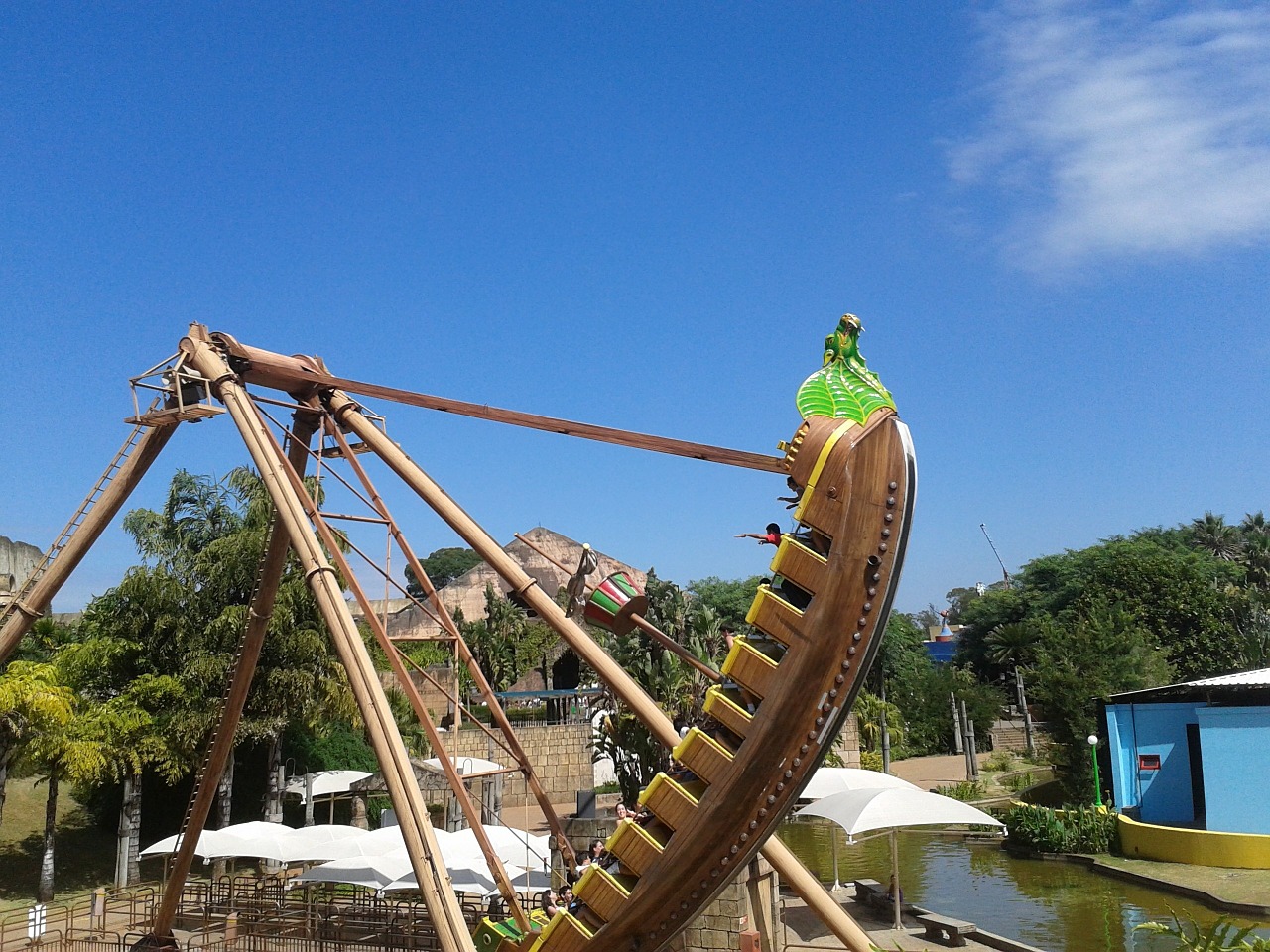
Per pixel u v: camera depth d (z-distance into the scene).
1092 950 25.98
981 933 26.78
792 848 47.12
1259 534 91.75
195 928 31.62
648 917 13.78
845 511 12.85
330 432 19.95
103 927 30.62
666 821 13.48
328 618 17.08
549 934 14.50
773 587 13.41
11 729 34.66
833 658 12.84
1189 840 35.22
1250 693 39.25
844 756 70.75
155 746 38.12
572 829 27.77
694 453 16.48
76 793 44.88
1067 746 48.41
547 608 17.73
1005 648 91.00
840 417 13.25
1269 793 35.75
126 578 40.47
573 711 70.88
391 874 27.30
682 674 34.44
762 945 24.31
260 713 40.69
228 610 40.09
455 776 17.95
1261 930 26.81
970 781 59.53
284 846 29.91
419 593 87.69
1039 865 39.31
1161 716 42.19
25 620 19.92
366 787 49.78
